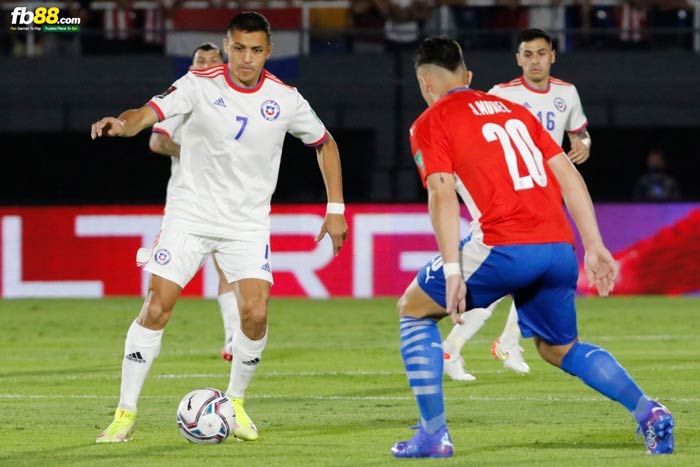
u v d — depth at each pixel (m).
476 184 19.39
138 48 65.12
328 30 63.28
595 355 20.08
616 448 21.28
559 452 20.81
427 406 19.94
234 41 22.50
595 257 19.95
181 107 22.53
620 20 66.31
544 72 34.00
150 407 27.28
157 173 65.56
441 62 20.34
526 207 19.36
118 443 22.28
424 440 20.12
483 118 19.73
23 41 64.75
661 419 19.75
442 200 19.08
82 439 22.83
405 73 63.69
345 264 55.12
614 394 20.05
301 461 20.23
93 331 44.53
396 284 55.00
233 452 21.25
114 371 34.16
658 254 55.53
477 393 29.17
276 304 52.66
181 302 54.00
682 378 31.62
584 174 65.50
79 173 65.31
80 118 63.22
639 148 64.94
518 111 20.20
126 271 55.78
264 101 22.94
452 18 66.25
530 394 28.95
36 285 55.66
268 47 22.84
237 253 22.98
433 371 19.84
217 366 35.03
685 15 66.31
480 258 19.38
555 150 20.30
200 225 22.84
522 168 19.56
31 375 33.31
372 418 25.48
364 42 65.38
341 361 36.12
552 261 19.41
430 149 19.36
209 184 22.92
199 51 33.84
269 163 23.17
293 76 63.91
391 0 66.12
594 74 63.66
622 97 63.12
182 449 21.58
